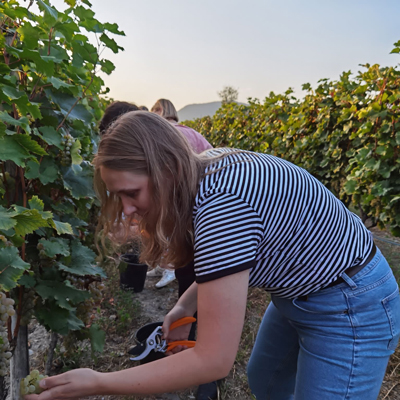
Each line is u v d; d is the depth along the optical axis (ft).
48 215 3.58
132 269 10.94
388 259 13.14
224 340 2.99
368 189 12.57
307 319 4.09
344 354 3.89
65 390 3.17
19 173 4.39
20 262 3.63
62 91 5.04
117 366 7.73
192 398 7.18
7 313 3.60
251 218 3.17
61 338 8.09
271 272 3.74
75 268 4.81
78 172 4.99
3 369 3.82
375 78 12.91
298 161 16.88
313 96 16.44
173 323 4.96
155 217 3.60
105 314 9.77
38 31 4.22
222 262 2.98
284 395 5.64
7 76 3.95
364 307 3.86
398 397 7.25
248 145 21.67
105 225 4.36
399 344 8.77
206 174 3.44
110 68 5.20
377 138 12.06
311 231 3.59
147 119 3.36
